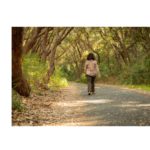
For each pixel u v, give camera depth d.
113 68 47.28
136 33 36.03
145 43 35.56
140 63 33.72
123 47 40.81
